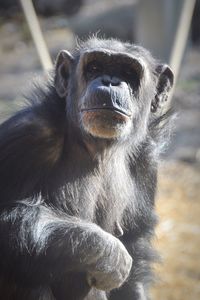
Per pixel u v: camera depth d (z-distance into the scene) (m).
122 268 11.50
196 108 30.64
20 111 12.42
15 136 11.80
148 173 13.21
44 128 12.02
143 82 12.40
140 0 26.58
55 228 11.11
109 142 12.16
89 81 11.98
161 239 21.12
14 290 11.34
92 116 11.48
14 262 10.96
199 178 25.12
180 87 32.81
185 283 18.94
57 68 12.52
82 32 38.75
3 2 48.06
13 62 39.38
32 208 11.15
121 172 12.72
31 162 11.72
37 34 18.42
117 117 11.52
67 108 12.19
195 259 20.11
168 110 13.62
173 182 24.86
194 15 40.22
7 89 33.66
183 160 26.39
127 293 13.17
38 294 11.39
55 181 11.92
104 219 12.56
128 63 12.12
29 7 18.47
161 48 26.38
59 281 11.92
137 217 13.14
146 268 13.37
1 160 11.67
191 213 22.69
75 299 12.03
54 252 10.99
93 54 11.98
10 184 11.53
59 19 46.31
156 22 26.25
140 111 12.59
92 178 12.32
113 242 11.41
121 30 38.12
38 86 12.88
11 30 45.25
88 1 45.44
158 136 13.42
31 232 10.89
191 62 36.97
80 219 11.85
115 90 11.63
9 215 10.99
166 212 22.70
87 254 11.15
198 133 28.31
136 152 13.02
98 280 11.54
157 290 18.58
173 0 26.12
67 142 12.20
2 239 10.93
